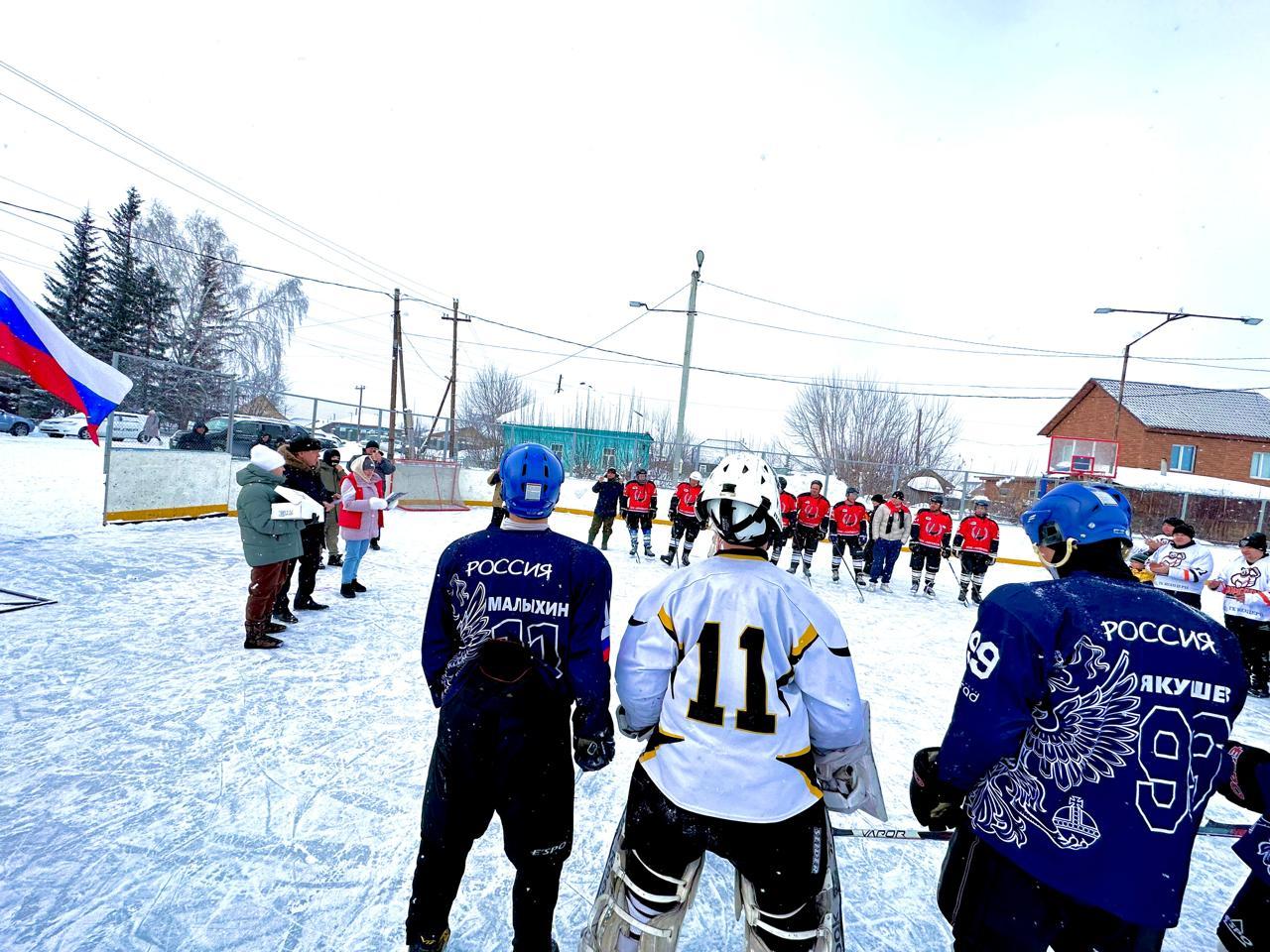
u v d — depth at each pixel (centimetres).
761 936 152
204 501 1127
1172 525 662
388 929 220
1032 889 146
